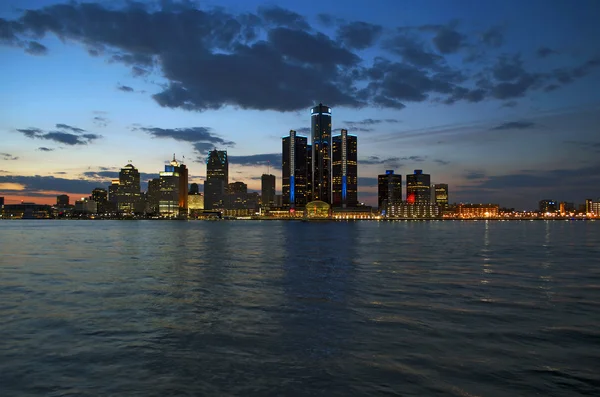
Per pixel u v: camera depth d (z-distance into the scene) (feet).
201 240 352.69
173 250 235.40
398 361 52.03
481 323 69.87
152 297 92.53
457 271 139.23
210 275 128.47
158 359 53.06
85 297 92.79
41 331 65.36
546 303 86.48
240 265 156.35
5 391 44.09
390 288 104.22
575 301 88.58
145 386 45.21
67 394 43.42
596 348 57.21
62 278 122.62
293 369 49.55
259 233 536.01
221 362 51.93
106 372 48.93
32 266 154.61
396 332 64.49
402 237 416.46
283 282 113.91
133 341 60.34
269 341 60.18
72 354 54.85
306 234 501.56
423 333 63.98
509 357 53.57
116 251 229.04
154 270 141.59
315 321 71.20
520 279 120.88
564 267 152.56
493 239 375.66
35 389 44.57
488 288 104.78
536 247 266.16
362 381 46.16
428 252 221.46
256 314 76.28
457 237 417.08
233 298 91.30
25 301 88.48
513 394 43.14
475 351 55.77
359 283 112.37
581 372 48.80
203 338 61.62
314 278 121.80
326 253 212.84
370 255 200.85
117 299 90.43
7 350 56.49
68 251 230.07
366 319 72.59
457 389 44.21
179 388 44.68
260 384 45.55
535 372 48.73
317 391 43.86
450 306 83.15
